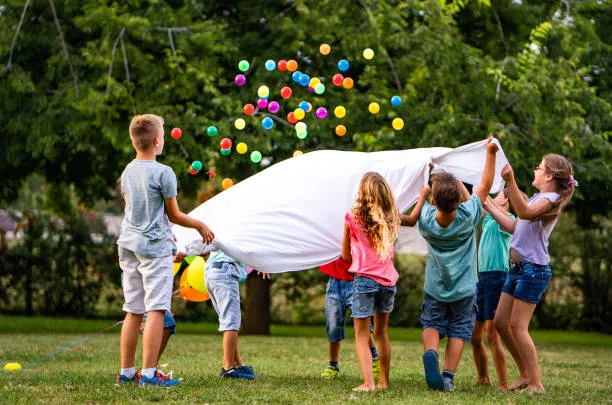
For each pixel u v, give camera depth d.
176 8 12.32
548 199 5.55
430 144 10.79
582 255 16.14
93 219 15.73
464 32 13.44
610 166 11.73
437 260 5.45
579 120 11.47
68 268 15.64
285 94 7.85
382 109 11.30
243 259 5.78
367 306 5.40
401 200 6.09
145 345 5.20
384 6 11.75
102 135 11.43
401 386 5.68
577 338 14.66
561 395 5.37
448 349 5.52
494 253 5.96
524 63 11.72
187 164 10.89
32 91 11.30
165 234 5.29
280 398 4.76
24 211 15.83
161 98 11.21
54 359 7.69
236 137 11.11
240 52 12.16
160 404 4.47
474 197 5.54
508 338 5.83
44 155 12.03
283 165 6.32
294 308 16.22
